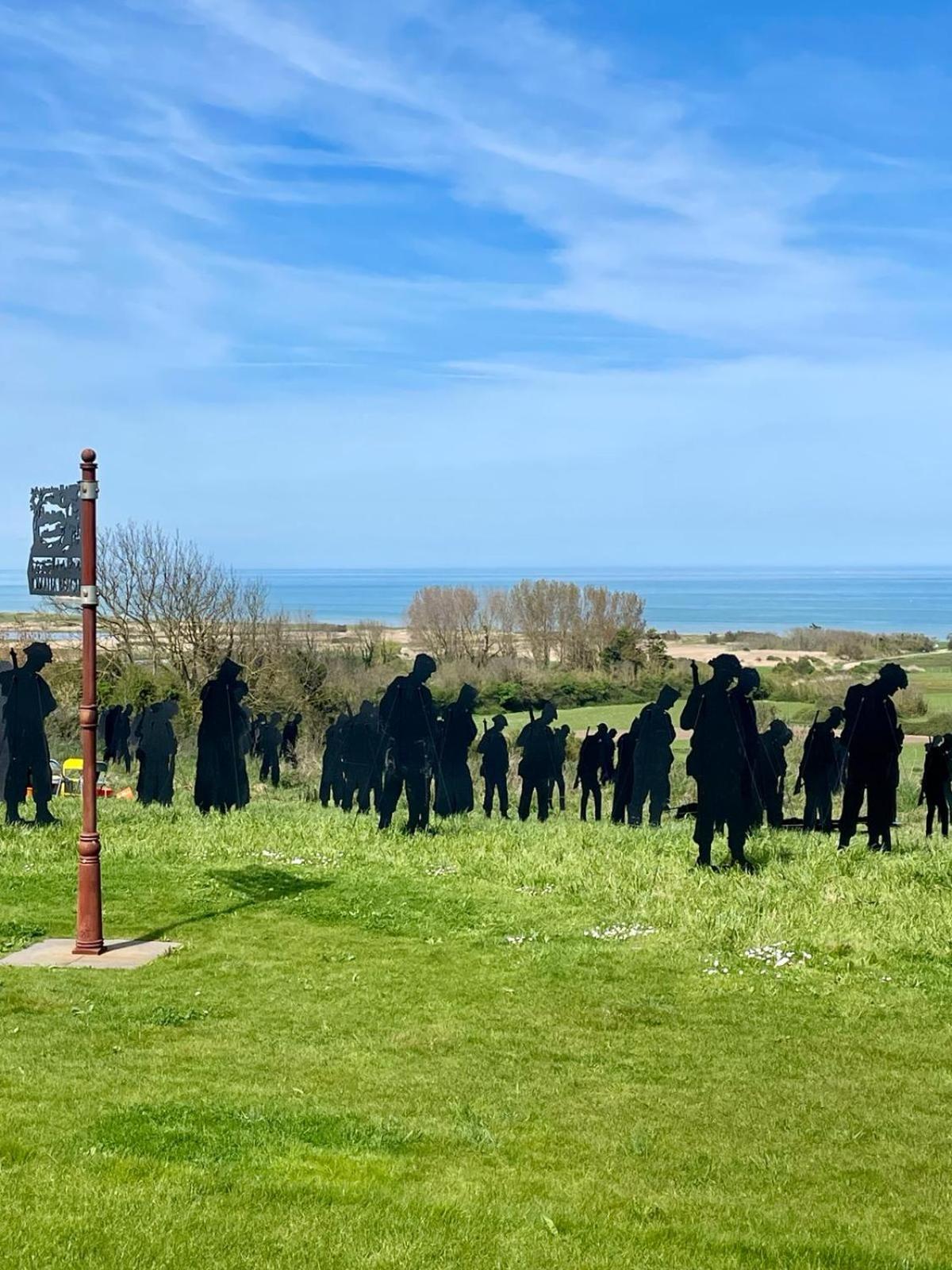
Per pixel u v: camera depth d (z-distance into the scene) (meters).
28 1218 6.16
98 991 11.36
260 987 11.70
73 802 26.00
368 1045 9.89
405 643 70.56
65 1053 9.34
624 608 64.12
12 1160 7.02
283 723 42.69
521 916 14.91
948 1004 11.29
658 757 23.75
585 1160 7.53
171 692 45.19
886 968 12.48
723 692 17.70
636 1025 10.63
